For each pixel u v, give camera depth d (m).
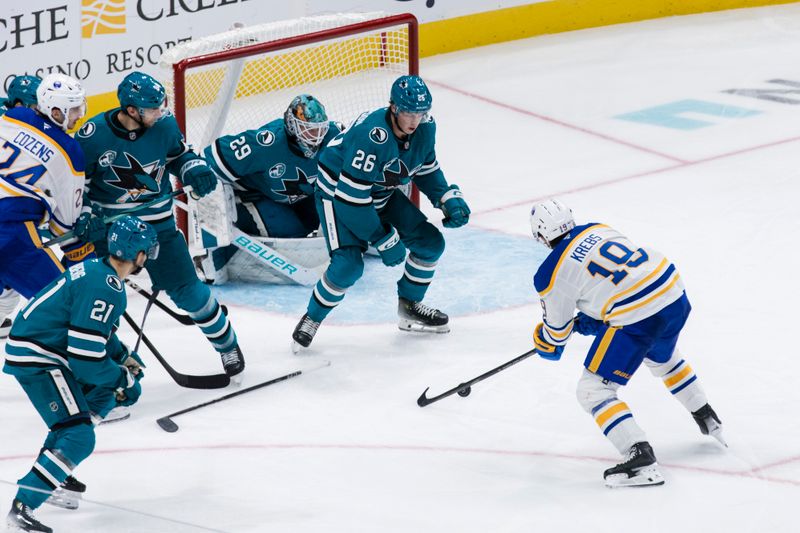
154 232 14.47
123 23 31.05
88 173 17.97
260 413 17.95
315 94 28.52
